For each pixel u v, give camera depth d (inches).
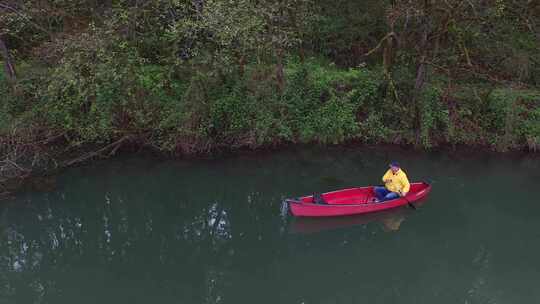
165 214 508.4
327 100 577.6
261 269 413.1
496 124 572.7
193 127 540.4
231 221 494.3
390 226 456.1
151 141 553.3
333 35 653.3
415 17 531.5
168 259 429.7
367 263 418.9
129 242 458.9
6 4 486.3
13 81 516.1
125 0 490.0
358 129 577.0
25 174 501.0
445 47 583.5
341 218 445.4
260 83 545.3
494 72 598.2
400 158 566.6
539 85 595.5
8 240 444.5
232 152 567.2
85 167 530.3
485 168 552.4
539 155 561.6
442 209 479.2
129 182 525.0
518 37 575.5
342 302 368.8
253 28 472.1
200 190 532.1
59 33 504.7
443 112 565.3
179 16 492.7
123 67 481.4
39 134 524.1
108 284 385.7
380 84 581.6
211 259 430.6
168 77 511.5
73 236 470.3
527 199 498.0
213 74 511.5
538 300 359.3
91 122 523.8
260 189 525.7
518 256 418.6
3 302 356.5
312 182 525.7
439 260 420.5
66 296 366.3
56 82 449.1
